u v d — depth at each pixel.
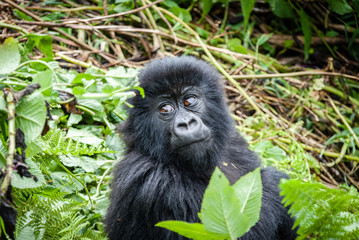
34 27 10.25
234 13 13.05
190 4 12.73
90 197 7.42
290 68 12.38
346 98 11.39
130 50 11.51
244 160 7.84
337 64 12.47
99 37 11.43
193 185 6.92
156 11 11.77
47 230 5.98
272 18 13.17
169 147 7.00
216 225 4.30
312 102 11.35
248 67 11.65
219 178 4.27
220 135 7.31
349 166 10.61
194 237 4.55
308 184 4.66
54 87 6.72
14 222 4.87
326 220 4.78
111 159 8.27
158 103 7.12
